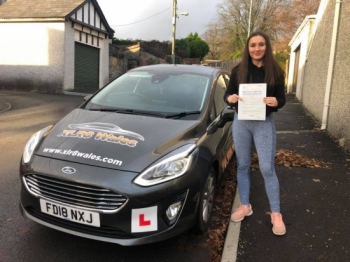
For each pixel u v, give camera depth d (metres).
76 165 2.64
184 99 3.75
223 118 3.46
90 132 3.01
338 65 7.05
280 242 3.07
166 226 2.63
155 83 4.07
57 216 2.66
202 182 2.91
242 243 3.04
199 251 2.94
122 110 3.59
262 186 4.38
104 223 2.53
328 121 7.75
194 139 3.08
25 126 8.17
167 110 3.56
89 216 2.54
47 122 8.82
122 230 2.52
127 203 2.49
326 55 8.34
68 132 3.05
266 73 2.89
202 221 3.07
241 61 3.01
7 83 17.61
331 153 5.85
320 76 9.12
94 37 20.06
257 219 3.47
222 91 4.39
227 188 4.34
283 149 6.09
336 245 3.03
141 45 29.75
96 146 2.80
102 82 21.34
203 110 3.58
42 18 16.59
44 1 18.25
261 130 3.05
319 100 9.09
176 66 4.52
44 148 2.88
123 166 2.61
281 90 2.97
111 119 3.30
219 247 3.01
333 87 7.40
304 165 5.13
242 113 2.96
